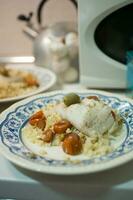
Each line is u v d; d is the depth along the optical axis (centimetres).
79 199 42
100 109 47
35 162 39
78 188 41
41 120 49
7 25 89
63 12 85
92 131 45
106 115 47
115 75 66
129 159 39
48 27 79
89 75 67
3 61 91
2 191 43
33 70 78
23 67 81
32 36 82
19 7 86
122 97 56
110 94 57
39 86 72
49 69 78
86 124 45
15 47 92
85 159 41
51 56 75
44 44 76
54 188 41
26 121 52
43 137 46
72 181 41
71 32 76
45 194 42
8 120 50
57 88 72
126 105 53
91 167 38
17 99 61
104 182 41
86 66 66
